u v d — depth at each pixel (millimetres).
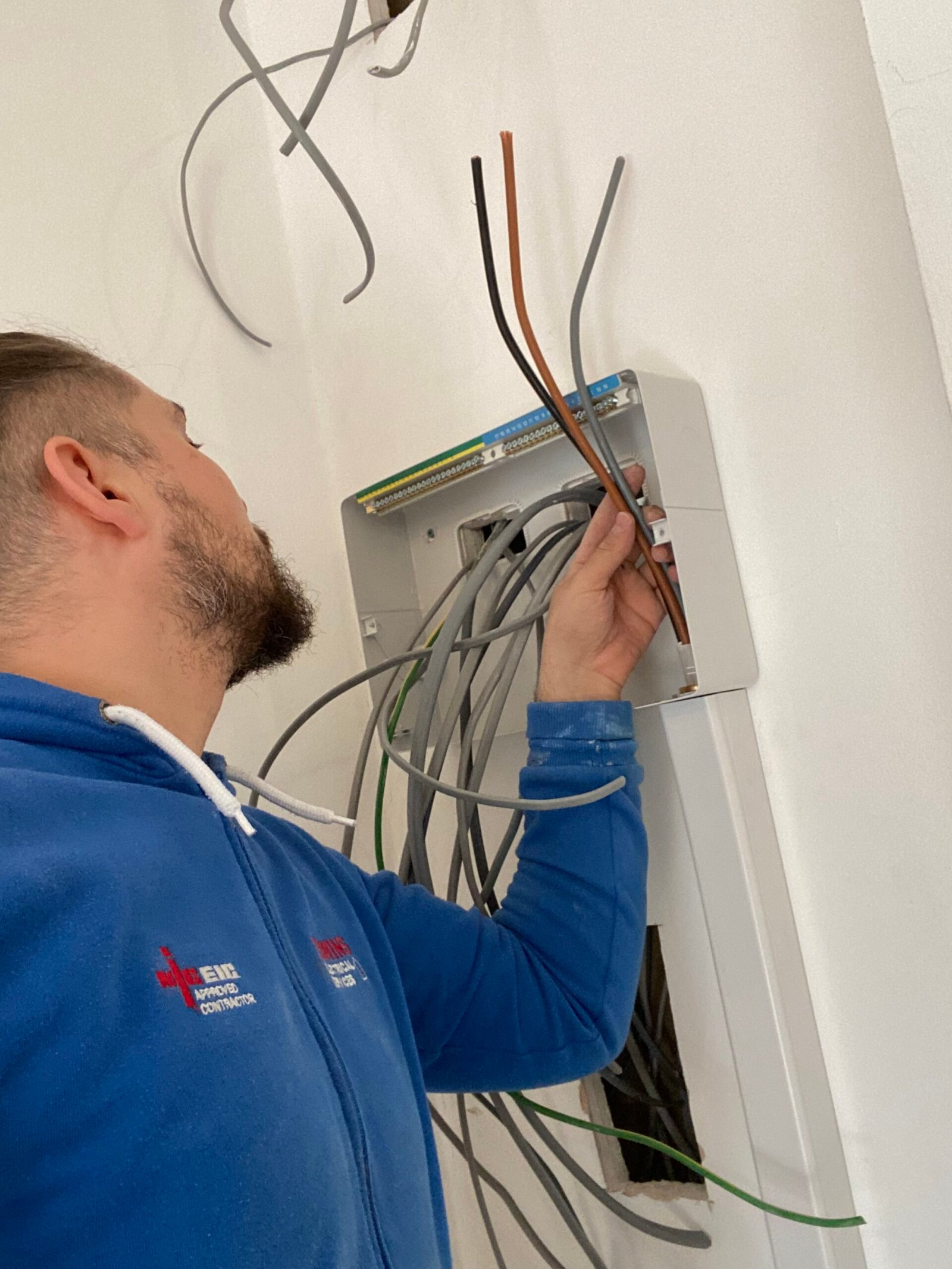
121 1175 516
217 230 1353
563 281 1120
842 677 925
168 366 1261
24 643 691
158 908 606
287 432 1374
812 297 922
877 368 886
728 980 963
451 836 1266
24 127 1188
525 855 977
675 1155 951
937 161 681
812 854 953
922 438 864
